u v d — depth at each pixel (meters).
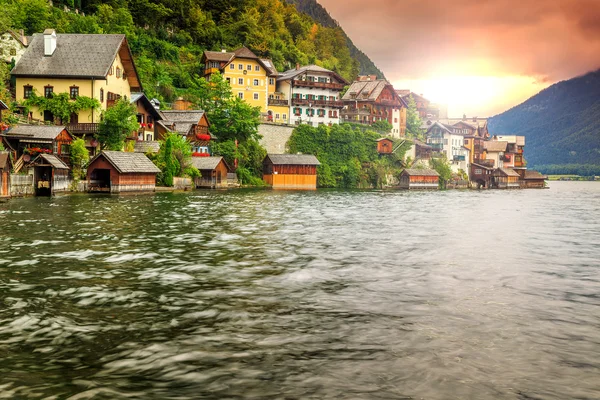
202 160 77.88
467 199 69.75
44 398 7.26
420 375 8.18
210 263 17.31
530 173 152.50
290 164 94.62
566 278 16.02
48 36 62.94
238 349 9.19
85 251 19.17
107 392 7.48
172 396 7.38
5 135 48.34
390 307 12.09
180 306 11.93
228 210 38.72
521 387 7.83
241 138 94.38
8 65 67.75
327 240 23.66
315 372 8.24
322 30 183.25
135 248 20.09
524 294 13.70
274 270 16.36
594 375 8.30
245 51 106.06
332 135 106.69
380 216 37.62
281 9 168.88
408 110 146.75
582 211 48.31
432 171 114.69
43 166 50.06
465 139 137.00
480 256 19.98
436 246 22.45
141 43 106.06
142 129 71.12
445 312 11.70
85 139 61.12
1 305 11.74
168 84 98.38
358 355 8.98
